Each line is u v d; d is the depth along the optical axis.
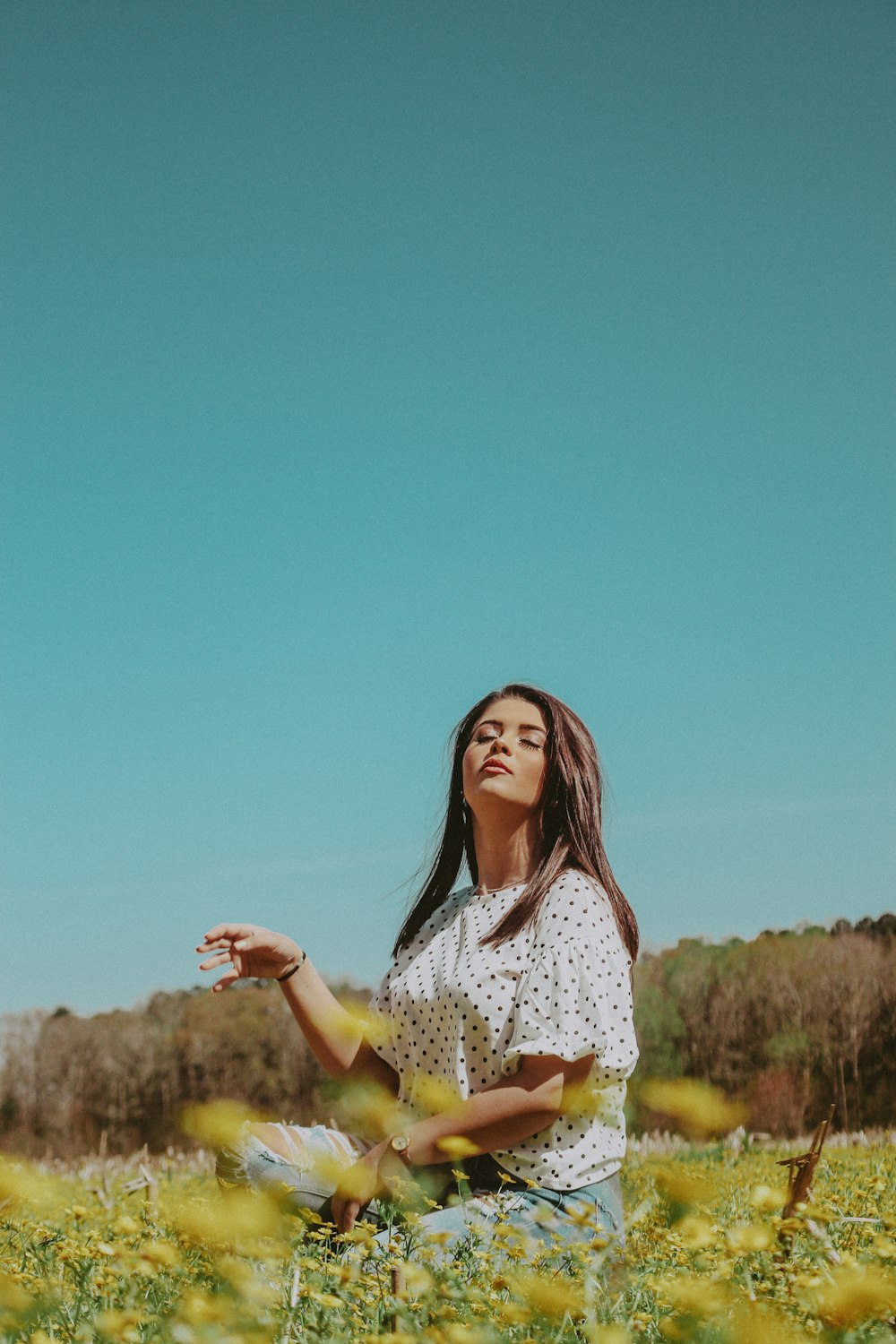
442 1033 3.02
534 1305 1.85
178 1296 2.00
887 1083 12.20
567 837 3.20
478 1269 2.18
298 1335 1.84
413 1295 1.96
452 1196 2.71
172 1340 1.69
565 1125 2.81
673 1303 1.94
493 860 3.33
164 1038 14.31
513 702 3.38
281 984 3.36
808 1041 12.56
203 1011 14.40
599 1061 2.77
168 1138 13.79
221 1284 2.02
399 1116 3.06
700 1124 2.20
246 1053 14.09
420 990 3.10
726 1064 12.80
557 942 2.88
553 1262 2.30
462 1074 2.94
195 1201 2.69
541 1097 2.71
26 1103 14.15
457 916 3.31
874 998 12.45
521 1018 2.80
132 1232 2.25
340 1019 3.33
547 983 2.83
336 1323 1.88
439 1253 2.27
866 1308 1.70
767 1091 12.49
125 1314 1.71
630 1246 2.47
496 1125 2.69
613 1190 2.87
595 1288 2.03
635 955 3.20
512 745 3.28
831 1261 2.09
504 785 3.23
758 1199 2.02
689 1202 2.28
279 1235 2.27
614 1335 1.76
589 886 3.06
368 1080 3.30
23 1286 2.10
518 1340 1.83
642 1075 12.95
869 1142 8.44
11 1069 14.30
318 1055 3.34
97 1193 4.80
